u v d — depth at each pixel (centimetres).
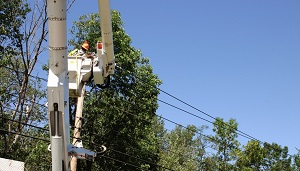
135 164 2691
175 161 3800
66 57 768
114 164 2656
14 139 2362
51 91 754
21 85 2400
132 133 2670
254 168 3638
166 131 5381
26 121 2247
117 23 2642
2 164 996
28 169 2325
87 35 2670
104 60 926
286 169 3962
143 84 2681
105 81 990
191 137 5919
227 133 3641
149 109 2678
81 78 912
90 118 2588
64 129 770
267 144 3953
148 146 2758
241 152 3622
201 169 4675
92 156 843
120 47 2612
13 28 2164
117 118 2616
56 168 761
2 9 2158
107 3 838
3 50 2184
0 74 2509
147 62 2750
